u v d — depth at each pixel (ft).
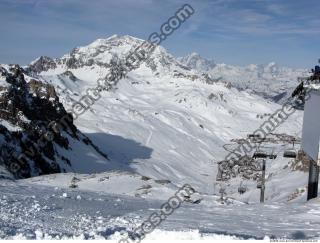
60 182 137.90
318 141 100.12
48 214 59.06
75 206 70.59
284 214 75.20
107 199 86.48
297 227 60.90
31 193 84.99
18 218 53.52
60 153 423.23
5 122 342.03
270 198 237.66
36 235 42.83
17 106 393.09
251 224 63.05
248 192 276.82
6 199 69.87
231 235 47.83
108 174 150.92
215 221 64.44
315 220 68.18
